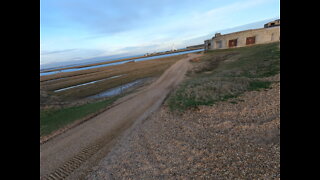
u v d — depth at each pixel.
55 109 17.83
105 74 48.06
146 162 5.36
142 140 7.22
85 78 44.78
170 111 10.65
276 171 3.62
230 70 20.41
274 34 38.19
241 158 4.50
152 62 67.88
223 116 8.15
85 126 10.97
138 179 4.54
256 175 3.68
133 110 12.80
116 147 7.08
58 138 9.58
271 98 8.87
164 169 4.75
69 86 35.00
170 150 5.85
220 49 51.09
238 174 3.86
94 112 13.84
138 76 34.69
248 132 6.06
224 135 6.23
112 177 4.89
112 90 25.92
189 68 32.66
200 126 7.56
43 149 8.26
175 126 8.16
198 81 17.27
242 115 7.76
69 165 6.25
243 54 32.34
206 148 5.50
